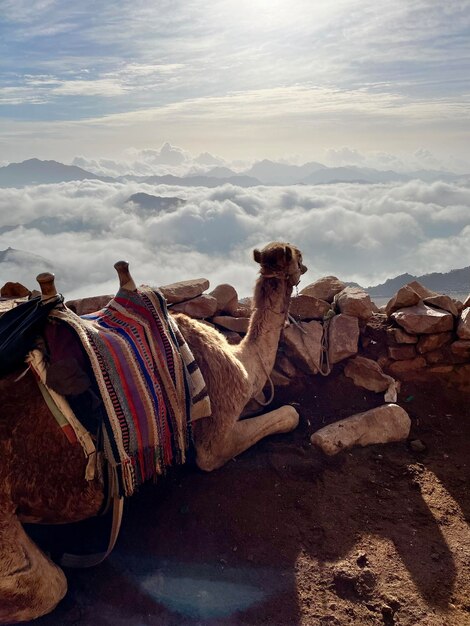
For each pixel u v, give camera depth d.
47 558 2.00
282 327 2.97
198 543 2.30
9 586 1.78
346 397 3.27
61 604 2.04
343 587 2.10
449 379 3.34
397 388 3.27
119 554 2.25
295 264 2.93
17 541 1.86
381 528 2.38
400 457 2.81
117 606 2.04
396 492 2.58
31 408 1.95
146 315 2.27
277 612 2.01
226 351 2.58
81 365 2.02
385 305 3.99
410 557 2.22
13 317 2.11
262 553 2.26
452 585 2.09
